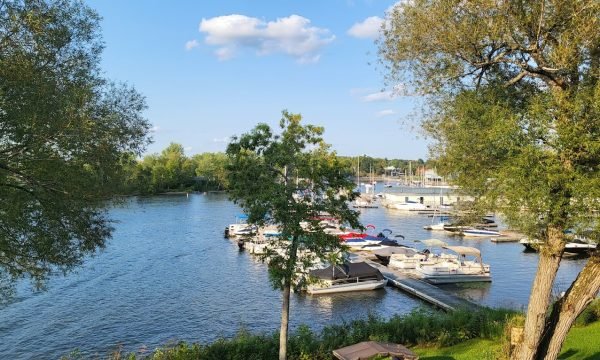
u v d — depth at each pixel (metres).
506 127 10.24
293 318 30.92
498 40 11.93
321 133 15.80
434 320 20.47
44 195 13.74
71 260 15.73
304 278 16.28
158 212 94.56
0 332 28.03
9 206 12.56
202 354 16.47
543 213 10.31
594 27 10.33
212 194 145.88
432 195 114.81
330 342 18.05
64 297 35.19
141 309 32.75
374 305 33.69
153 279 40.91
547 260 11.94
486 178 11.71
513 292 37.62
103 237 16.59
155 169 135.50
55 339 27.22
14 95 11.92
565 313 12.05
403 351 14.20
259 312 32.34
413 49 13.05
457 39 12.05
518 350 12.62
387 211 106.56
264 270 44.59
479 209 12.46
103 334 28.12
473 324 20.11
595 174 9.84
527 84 13.34
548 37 11.56
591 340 17.89
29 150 12.65
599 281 11.69
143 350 25.73
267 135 15.75
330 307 33.25
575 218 9.77
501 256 54.19
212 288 38.34
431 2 12.39
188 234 66.25
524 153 9.87
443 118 13.82
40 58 13.08
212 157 160.38
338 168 15.55
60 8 13.95
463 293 37.19
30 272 15.16
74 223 15.06
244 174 15.37
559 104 10.11
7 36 12.20
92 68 15.13
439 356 17.30
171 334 28.23
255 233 16.77
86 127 12.63
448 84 13.42
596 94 9.48
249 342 17.39
